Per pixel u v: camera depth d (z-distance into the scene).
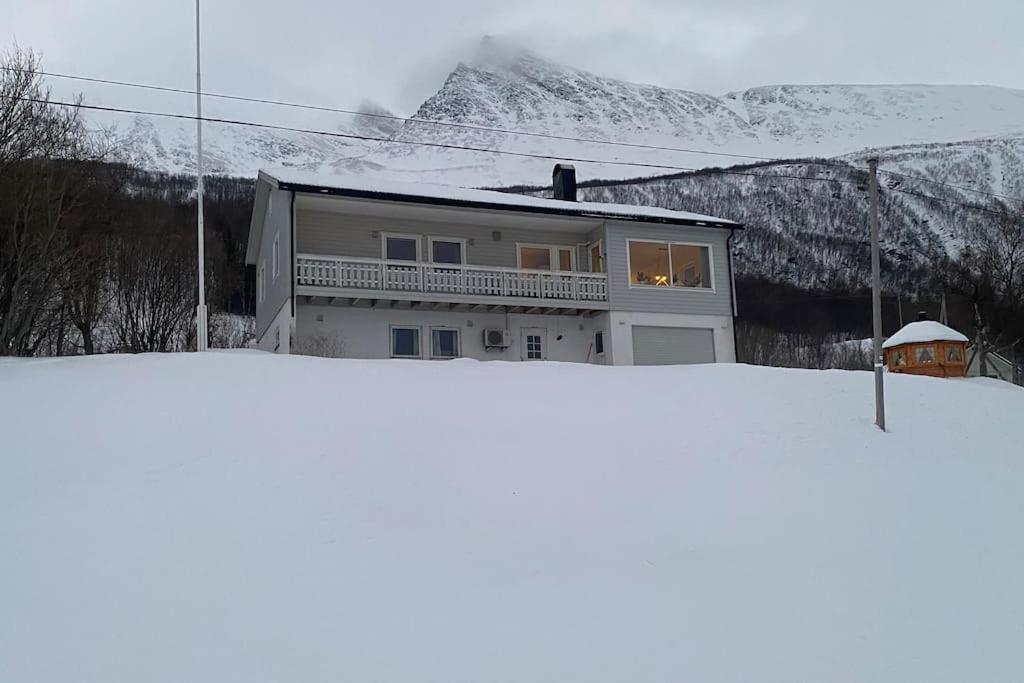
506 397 13.34
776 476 10.81
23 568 6.80
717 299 26.52
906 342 24.64
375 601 6.71
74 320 26.28
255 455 9.77
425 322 23.47
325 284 21.55
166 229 35.78
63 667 5.49
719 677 5.95
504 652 6.08
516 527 8.47
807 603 7.21
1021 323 42.72
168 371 13.53
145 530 7.62
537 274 24.14
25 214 19.73
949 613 7.32
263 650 5.86
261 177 24.42
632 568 7.69
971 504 10.55
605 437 11.70
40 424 10.48
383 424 11.30
